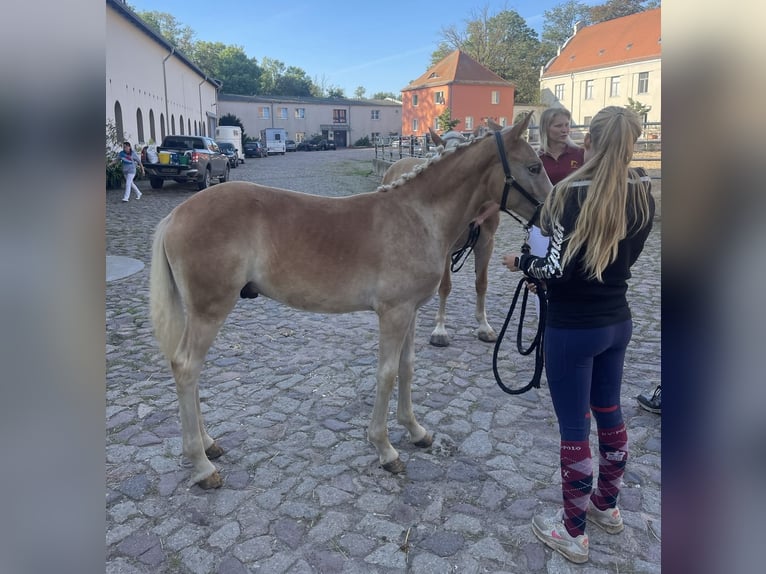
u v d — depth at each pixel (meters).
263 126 63.62
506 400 3.86
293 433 3.43
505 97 52.16
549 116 3.95
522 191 2.86
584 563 2.34
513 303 2.64
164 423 3.52
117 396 3.87
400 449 3.26
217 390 4.01
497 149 2.87
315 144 58.78
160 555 2.40
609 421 2.41
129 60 20.78
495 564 2.35
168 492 2.83
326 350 4.80
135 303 5.97
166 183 19.55
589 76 45.56
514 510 2.70
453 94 50.66
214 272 2.67
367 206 2.89
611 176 1.94
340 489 2.87
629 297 6.13
